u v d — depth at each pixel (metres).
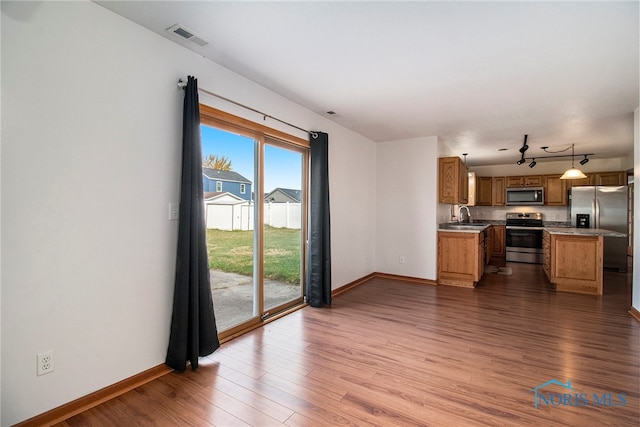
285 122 3.30
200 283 2.37
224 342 2.72
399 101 3.40
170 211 2.28
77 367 1.79
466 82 2.88
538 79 2.79
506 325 3.13
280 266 3.58
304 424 1.69
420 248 5.04
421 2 1.78
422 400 1.90
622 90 3.02
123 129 1.99
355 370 2.26
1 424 1.53
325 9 1.85
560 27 2.00
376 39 2.18
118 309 1.98
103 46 1.88
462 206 7.37
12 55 1.54
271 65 2.60
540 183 7.11
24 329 1.60
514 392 1.98
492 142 5.30
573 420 1.72
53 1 1.67
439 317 3.37
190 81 2.26
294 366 2.31
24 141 1.58
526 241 6.78
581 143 5.30
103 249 1.90
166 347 2.26
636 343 2.70
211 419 1.73
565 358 2.43
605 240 5.95
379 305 3.80
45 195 1.66
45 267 1.66
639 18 1.89
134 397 1.93
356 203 4.83
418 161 5.08
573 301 3.95
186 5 1.84
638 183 3.40
